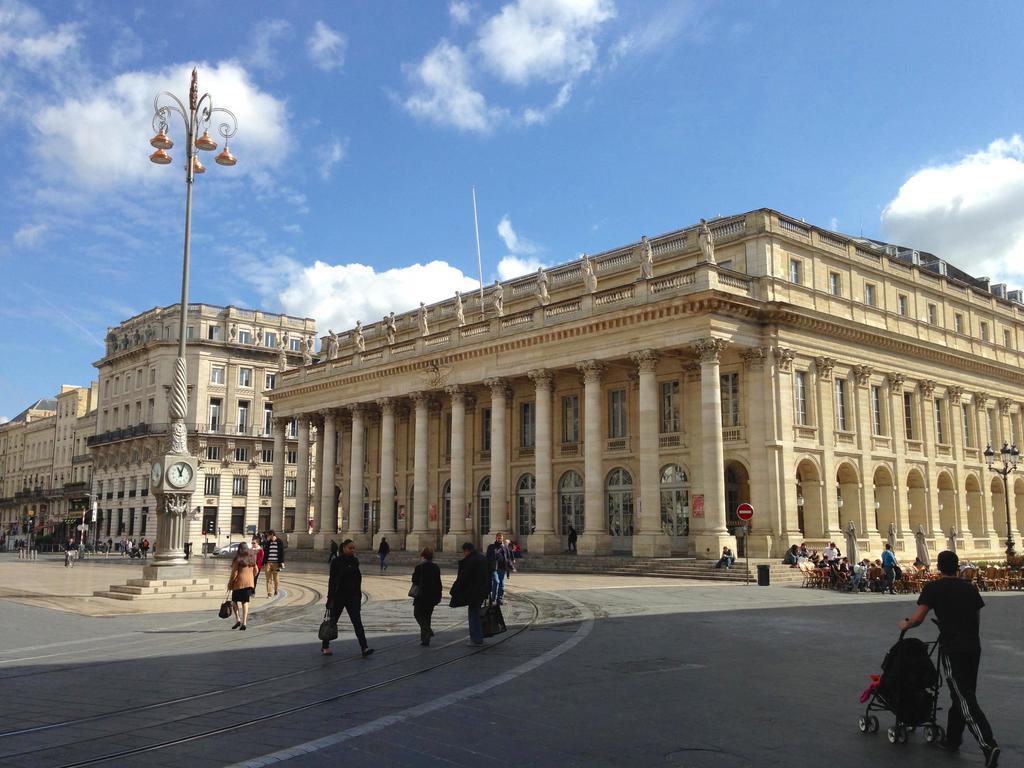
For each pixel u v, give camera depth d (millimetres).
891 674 9008
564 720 9805
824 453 42750
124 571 45594
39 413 133125
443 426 57750
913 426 50094
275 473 67750
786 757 8328
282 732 9211
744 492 43031
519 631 18281
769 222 43000
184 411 27547
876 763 8172
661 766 7977
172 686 11859
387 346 57625
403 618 20953
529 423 51938
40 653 15109
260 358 89438
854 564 33250
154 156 27406
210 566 51500
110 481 94000
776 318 41344
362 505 59594
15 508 124500
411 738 8961
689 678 12562
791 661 14172
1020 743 8969
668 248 47281
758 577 32562
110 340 100750
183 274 27281
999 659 14820
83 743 8750
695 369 43250
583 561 41062
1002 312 60375
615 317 42469
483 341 49531
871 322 47812
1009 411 58969
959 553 50656
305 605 24250
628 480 46156
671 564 37844
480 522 54500
